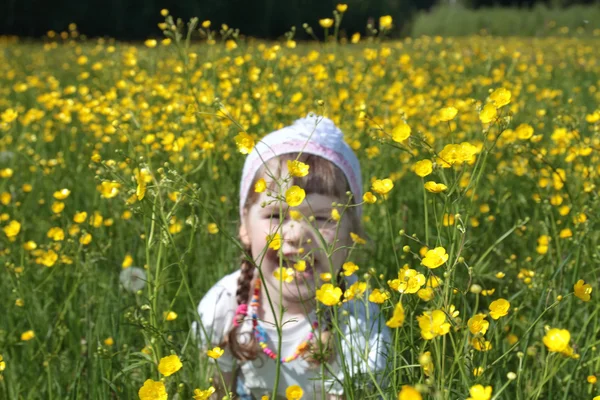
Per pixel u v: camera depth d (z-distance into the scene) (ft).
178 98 15.46
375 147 12.79
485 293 7.55
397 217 11.78
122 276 9.99
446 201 6.21
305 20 102.83
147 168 6.83
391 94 16.12
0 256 10.28
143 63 17.80
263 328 8.04
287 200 6.04
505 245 11.92
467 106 15.84
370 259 10.43
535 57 38.09
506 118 6.32
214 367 8.24
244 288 8.18
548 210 9.61
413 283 5.69
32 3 88.02
